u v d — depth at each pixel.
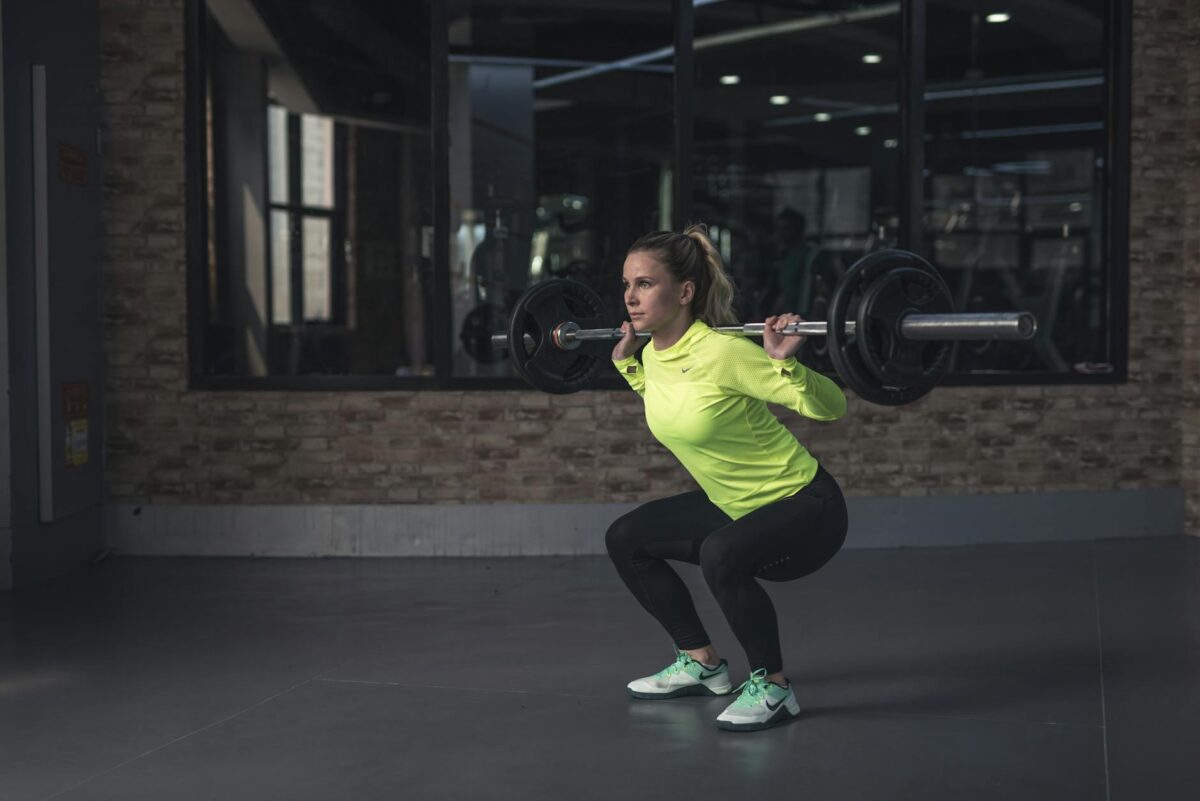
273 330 7.23
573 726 3.82
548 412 6.98
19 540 6.02
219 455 6.97
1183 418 7.47
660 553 4.00
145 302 6.94
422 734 3.75
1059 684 4.26
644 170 7.43
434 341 7.05
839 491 3.80
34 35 6.13
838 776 3.36
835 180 7.70
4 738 3.74
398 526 6.94
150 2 6.86
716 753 3.55
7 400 5.89
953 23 7.61
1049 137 7.61
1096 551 6.94
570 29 7.34
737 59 7.61
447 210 7.16
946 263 7.76
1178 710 3.96
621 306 7.47
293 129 7.20
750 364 3.51
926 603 5.59
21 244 6.03
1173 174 7.42
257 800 3.21
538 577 6.28
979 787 3.27
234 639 4.99
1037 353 7.64
